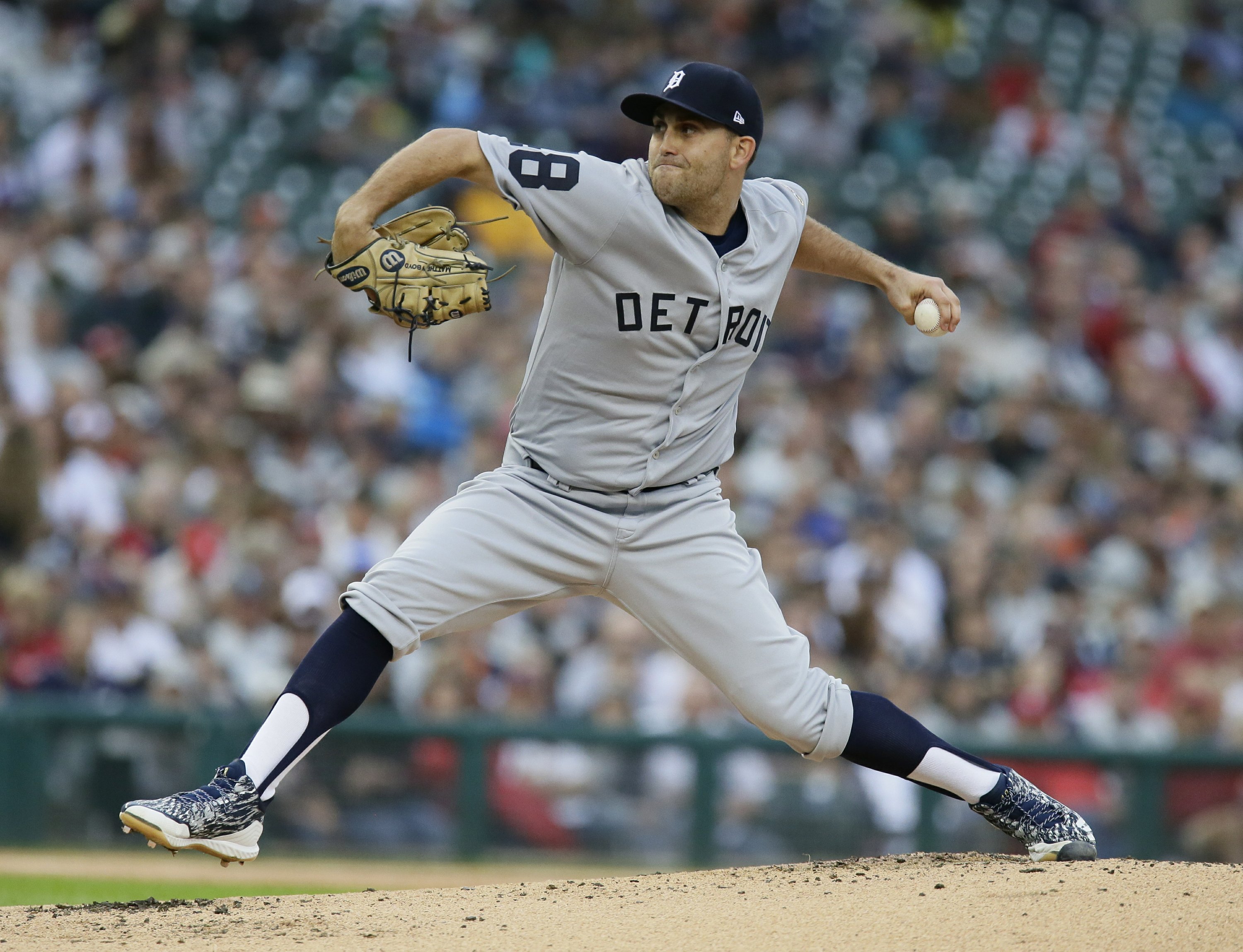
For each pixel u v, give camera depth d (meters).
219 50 49.38
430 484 34.16
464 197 45.00
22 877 21.98
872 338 43.41
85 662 28.72
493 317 41.00
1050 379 43.81
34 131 46.56
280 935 11.12
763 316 13.00
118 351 37.25
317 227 45.59
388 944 10.75
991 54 57.31
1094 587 36.41
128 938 11.11
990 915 11.06
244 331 38.50
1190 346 47.56
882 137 52.88
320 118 48.22
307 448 35.47
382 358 38.50
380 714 28.12
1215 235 55.06
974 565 34.16
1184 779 29.23
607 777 28.30
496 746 28.12
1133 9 61.78
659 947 10.54
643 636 31.05
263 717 27.56
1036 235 50.59
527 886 13.27
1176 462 42.94
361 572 31.55
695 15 54.09
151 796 27.17
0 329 36.06
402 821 27.67
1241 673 32.72
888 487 37.34
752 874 13.37
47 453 32.25
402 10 51.50
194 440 34.84
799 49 54.47
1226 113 59.56
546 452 12.84
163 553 32.06
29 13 49.47
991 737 29.06
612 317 12.31
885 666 31.20
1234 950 10.35
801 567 33.25
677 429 12.80
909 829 28.59
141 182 43.69
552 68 51.34
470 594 12.65
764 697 13.12
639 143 49.53
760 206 13.06
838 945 10.51
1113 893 11.53
